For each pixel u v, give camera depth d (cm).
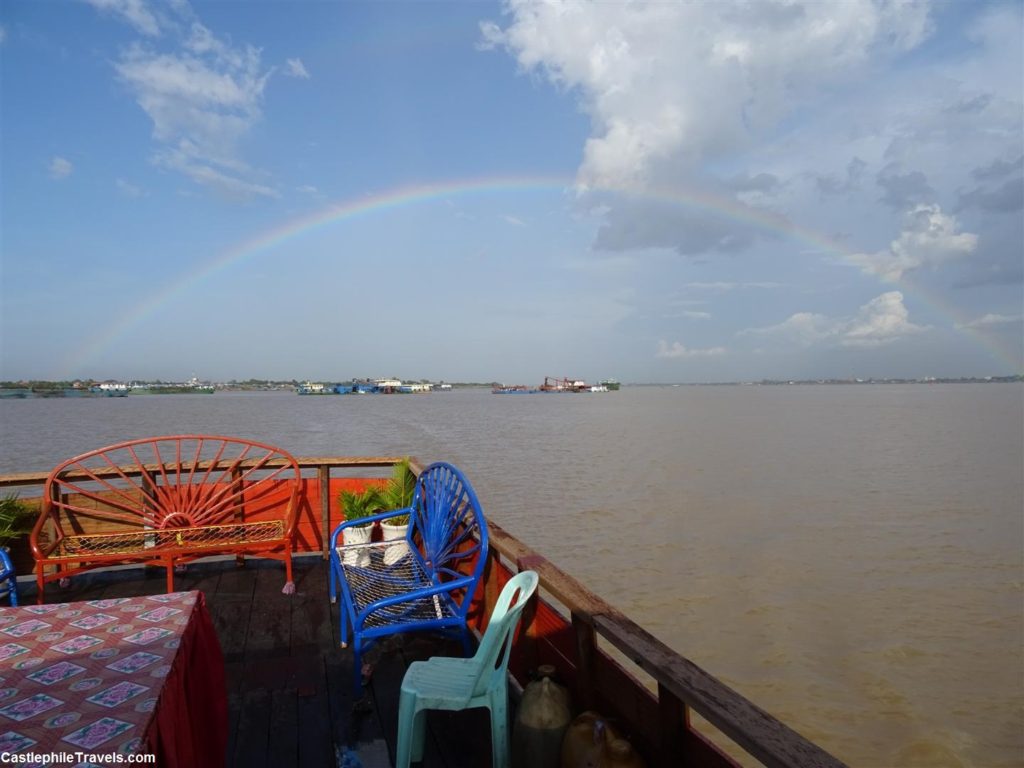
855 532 1587
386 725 316
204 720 246
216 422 6103
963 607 1086
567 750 246
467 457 3067
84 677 187
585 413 8488
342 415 7956
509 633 275
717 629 1000
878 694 823
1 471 2045
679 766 219
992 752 707
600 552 1370
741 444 3847
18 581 523
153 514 504
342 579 387
